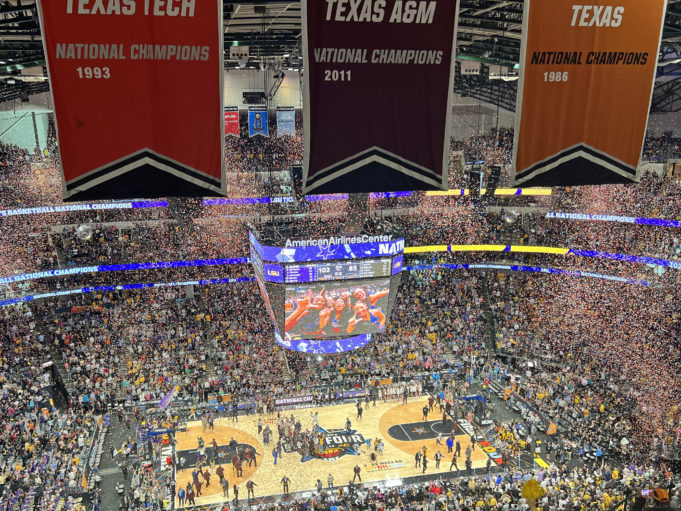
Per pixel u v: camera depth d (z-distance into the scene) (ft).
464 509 81.51
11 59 109.09
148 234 152.15
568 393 121.08
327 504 90.27
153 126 39.42
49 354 125.39
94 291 147.13
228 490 97.60
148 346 133.90
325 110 41.32
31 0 86.84
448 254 162.40
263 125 146.92
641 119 46.96
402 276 161.89
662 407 107.76
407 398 131.75
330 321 111.34
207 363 132.77
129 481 99.19
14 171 143.84
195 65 39.22
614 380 121.39
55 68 37.50
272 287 108.37
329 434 116.06
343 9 40.11
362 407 127.54
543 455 107.04
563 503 79.82
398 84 41.93
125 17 37.88
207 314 144.87
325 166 41.98
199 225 154.51
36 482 92.07
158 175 40.01
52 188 145.69
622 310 138.41
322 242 106.11
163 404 108.68
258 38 115.34
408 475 101.45
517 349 142.82
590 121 46.26
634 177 47.75
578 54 45.01
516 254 161.38
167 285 146.82
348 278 109.19
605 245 144.46
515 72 143.84
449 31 41.68
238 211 157.99
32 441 102.42
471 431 116.57
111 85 38.42
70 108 38.11
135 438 111.75
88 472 100.63
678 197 137.59
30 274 127.95
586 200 156.46
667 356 119.75
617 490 82.23
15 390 112.78
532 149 46.14
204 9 38.65
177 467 104.17
